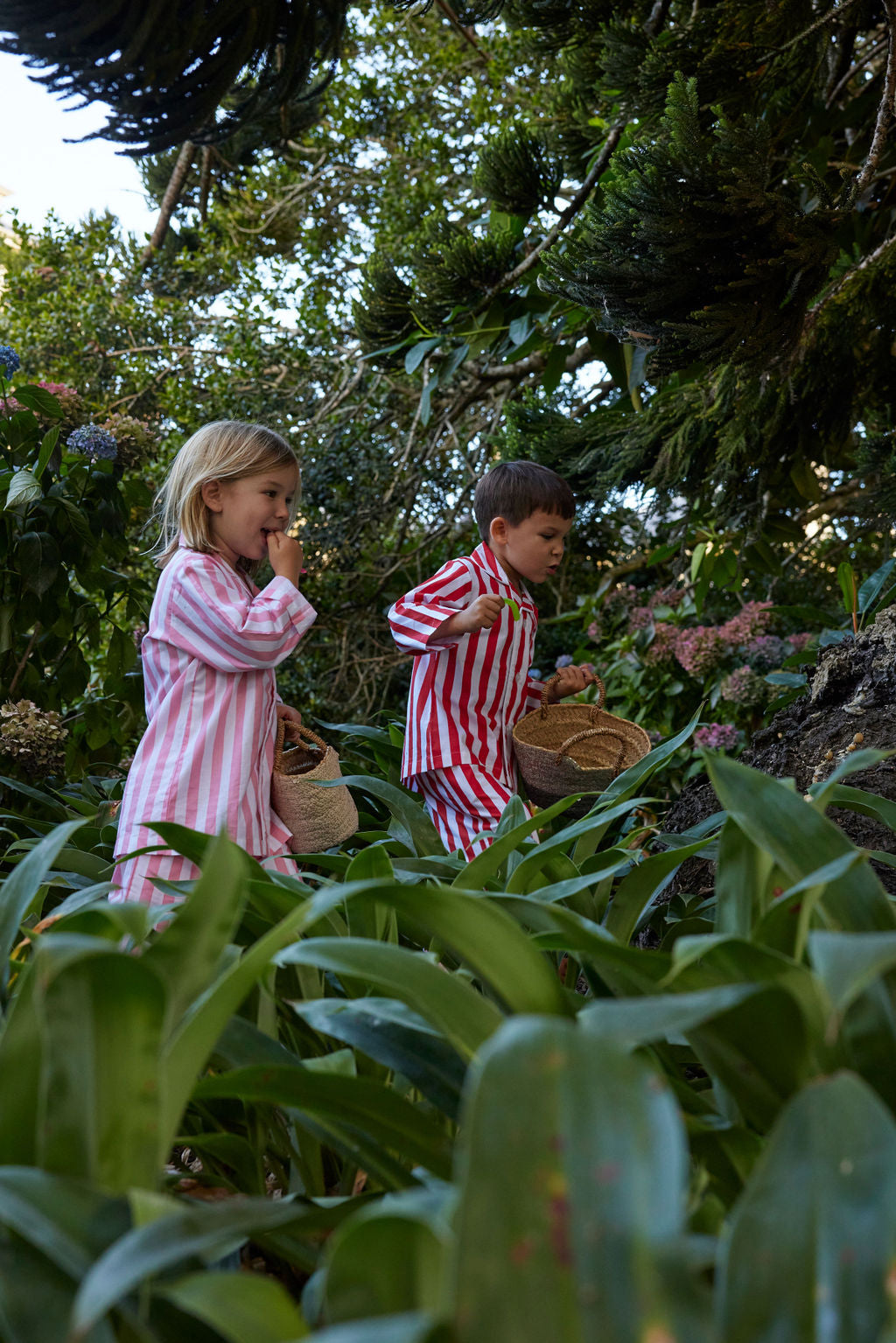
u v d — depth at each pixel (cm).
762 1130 48
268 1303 32
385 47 592
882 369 280
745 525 314
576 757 201
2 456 226
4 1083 44
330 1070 53
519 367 425
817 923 56
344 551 466
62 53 251
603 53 246
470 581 195
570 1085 30
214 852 44
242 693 147
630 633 395
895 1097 45
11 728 203
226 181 712
